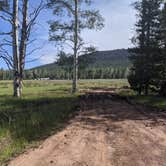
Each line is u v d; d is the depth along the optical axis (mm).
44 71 180625
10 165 8820
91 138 12336
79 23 42438
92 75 162125
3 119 15883
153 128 14656
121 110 22297
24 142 11359
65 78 171375
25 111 19453
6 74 176125
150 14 39188
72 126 15039
